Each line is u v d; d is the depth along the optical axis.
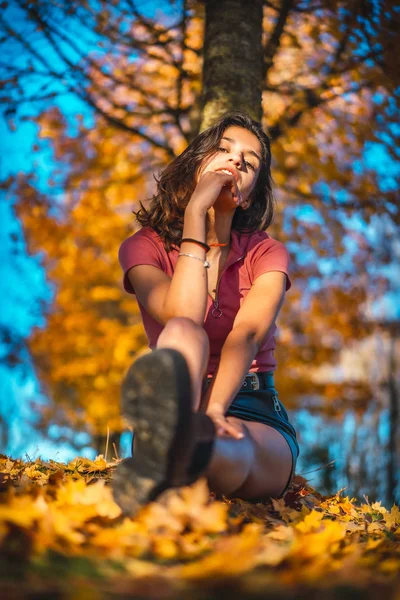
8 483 2.21
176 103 6.70
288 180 6.99
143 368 1.67
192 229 2.39
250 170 2.77
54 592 1.10
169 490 1.73
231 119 2.86
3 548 1.35
